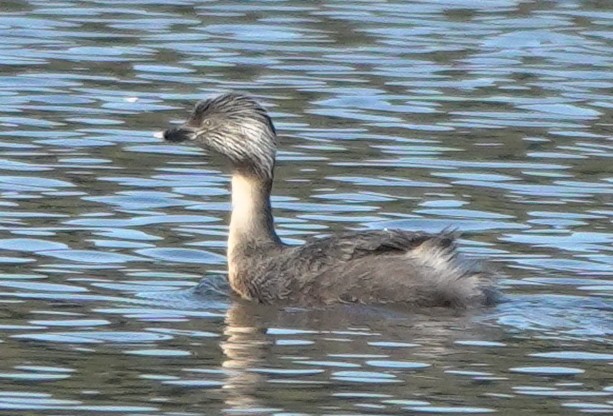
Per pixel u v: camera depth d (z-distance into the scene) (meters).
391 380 13.31
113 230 18.03
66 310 15.24
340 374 13.45
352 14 30.33
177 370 13.51
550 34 28.97
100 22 29.11
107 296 15.75
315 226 18.33
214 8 30.55
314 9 30.64
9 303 15.38
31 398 12.76
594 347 14.32
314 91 24.80
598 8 31.22
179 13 30.06
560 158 21.48
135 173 20.41
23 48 26.98
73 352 13.97
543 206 19.28
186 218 18.64
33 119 22.86
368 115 23.56
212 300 15.88
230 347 14.21
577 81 25.86
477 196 19.67
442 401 12.81
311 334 14.69
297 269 15.99
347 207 19.09
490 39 28.58
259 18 29.77
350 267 15.83
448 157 21.45
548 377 13.45
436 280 15.62
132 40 27.78
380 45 27.95
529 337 14.58
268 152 16.66
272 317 15.30
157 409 12.54
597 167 21.09
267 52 27.25
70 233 17.84
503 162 21.23
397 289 15.66
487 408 12.66
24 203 18.91
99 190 19.59
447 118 23.50
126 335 14.52
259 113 16.75
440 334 14.66
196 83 25.11
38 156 21.00
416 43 28.16
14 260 16.80
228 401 12.74
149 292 15.97
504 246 17.64
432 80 25.69
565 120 23.53
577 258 17.23
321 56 27.05
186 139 16.91
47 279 16.20
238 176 16.67
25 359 13.73
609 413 12.61
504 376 13.45
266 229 16.52
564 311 15.43
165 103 23.94
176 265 16.97
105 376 13.34
